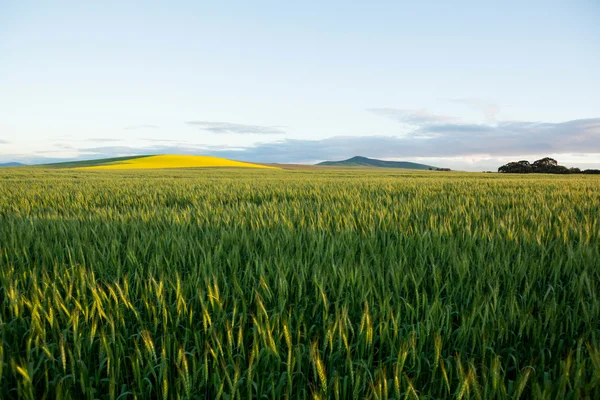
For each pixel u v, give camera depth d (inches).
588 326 120.4
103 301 131.0
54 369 102.5
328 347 115.4
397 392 87.3
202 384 97.7
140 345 112.7
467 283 145.9
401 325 120.3
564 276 165.2
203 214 316.2
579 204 379.2
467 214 305.3
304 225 258.1
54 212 335.6
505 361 113.0
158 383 99.9
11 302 124.1
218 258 170.9
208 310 130.3
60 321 124.5
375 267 161.2
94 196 499.2
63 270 160.7
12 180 942.4
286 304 135.8
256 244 211.6
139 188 631.2
